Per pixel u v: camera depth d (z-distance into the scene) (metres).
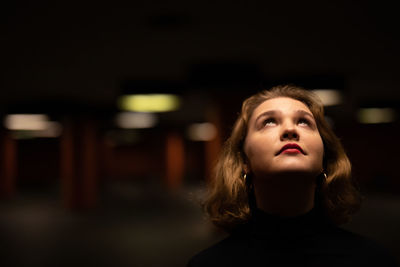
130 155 37.03
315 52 8.30
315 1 5.60
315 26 6.68
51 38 7.13
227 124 9.51
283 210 1.51
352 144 23.31
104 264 7.50
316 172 1.45
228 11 5.89
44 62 8.91
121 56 8.41
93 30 6.68
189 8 5.73
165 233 10.87
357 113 18.44
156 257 7.96
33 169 31.64
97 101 15.35
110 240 10.01
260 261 1.47
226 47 7.82
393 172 21.89
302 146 1.42
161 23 6.36
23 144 31.58
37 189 29.42
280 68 9.63
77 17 6.05
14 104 14.21
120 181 36.47
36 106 14.03
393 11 6.01
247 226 1.61
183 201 20.11
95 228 12.02
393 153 21.91
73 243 9.70
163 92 10.47
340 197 1.71
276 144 1.43
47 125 22.06
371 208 15.37
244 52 8.21
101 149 32.81
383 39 7.47
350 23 6.55
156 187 30.36
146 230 11.47
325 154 1.75
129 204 18.81
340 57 8.74
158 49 7.91
